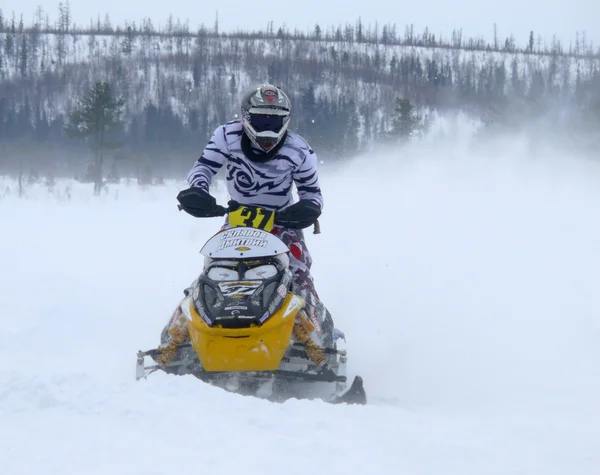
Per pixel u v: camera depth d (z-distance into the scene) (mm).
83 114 35094
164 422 3039
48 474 2547
